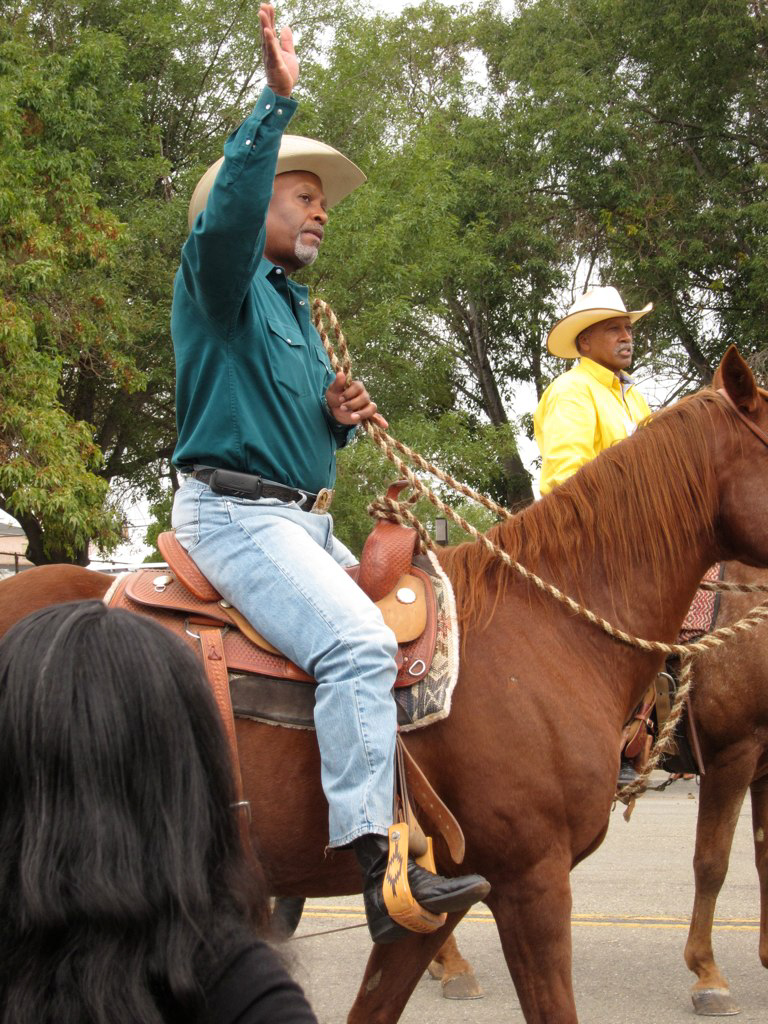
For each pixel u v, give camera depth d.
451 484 3.01
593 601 2.96
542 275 20.89
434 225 18.00
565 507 3.02
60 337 13.44
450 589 2.81
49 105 13.26
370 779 2.45
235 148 2.40
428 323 20.52
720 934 5.28
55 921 1.03
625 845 7.62
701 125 20.58
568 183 20.70
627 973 4.64
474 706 2.69
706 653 4.14
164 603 2.66
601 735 2.78
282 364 2.74
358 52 19.73
